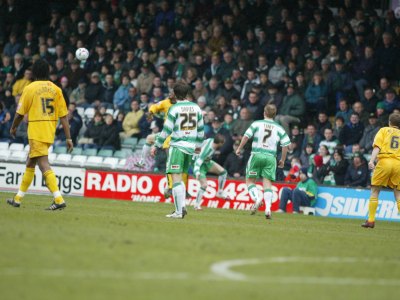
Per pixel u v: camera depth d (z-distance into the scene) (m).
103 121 63.94
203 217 39.12
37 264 19.17
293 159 54.16
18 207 35.28
